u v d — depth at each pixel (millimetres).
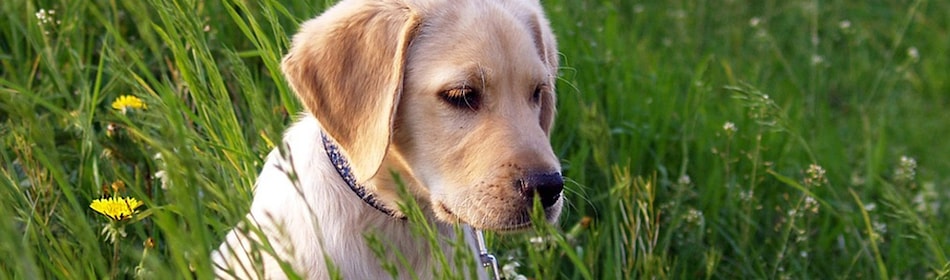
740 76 2205
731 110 1913
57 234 1366
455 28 1251
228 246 1230
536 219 1167
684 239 1622
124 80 1496
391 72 1236
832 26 2699
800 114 2014
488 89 1243
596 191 1661
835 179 1882
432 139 1250
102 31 1665
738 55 2441
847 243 1718
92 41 1632
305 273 1170
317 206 1290
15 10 1628
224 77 1580
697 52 2432
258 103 1409
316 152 1306
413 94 1252
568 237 1547
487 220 1229
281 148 1139
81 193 1426
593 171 1687
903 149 2180
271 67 1428
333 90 1248
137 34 1672
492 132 1234
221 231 1264
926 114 2398
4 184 1310
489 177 1227
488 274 1414
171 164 1130
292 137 1340
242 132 1466
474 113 1243
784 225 1699
